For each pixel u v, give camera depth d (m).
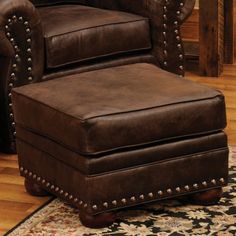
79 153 3.28
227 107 4.96
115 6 4.80
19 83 4.16
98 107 3.31
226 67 5.83
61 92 3.52
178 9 4.58
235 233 3.35
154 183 3.39
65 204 3.64
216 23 5.50
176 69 4.70
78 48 4.33
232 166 4.03
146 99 3.40
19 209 3.65
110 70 3.80
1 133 4.27
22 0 4.02
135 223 3.44
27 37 4.09
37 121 3.50
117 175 3.31
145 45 4.61
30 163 3.66
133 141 3.30
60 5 4.86
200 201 3.58
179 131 3.39
